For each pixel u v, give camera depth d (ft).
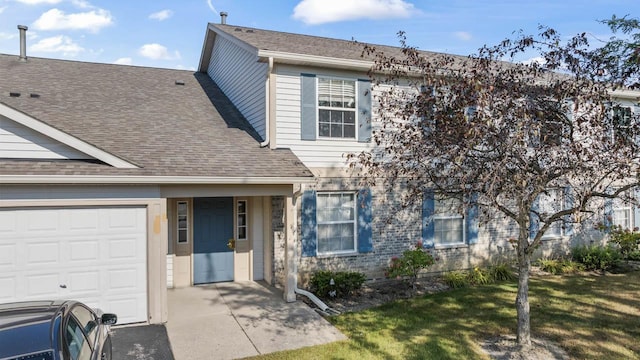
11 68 38.19
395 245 36.37
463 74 22.38
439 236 38.91
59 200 22.99
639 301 29.58
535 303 29.07
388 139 26.84
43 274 22.91
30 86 35.19
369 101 34.91
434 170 21.54
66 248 23.34
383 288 33.81
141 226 24.80
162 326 24.26
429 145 20.59
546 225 20.68
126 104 35.81
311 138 33.17
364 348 21.35
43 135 23.81
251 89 36.27
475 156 20.18
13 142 23.35
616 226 44.52
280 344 21.85
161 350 20.86
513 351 20.93
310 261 33.40
